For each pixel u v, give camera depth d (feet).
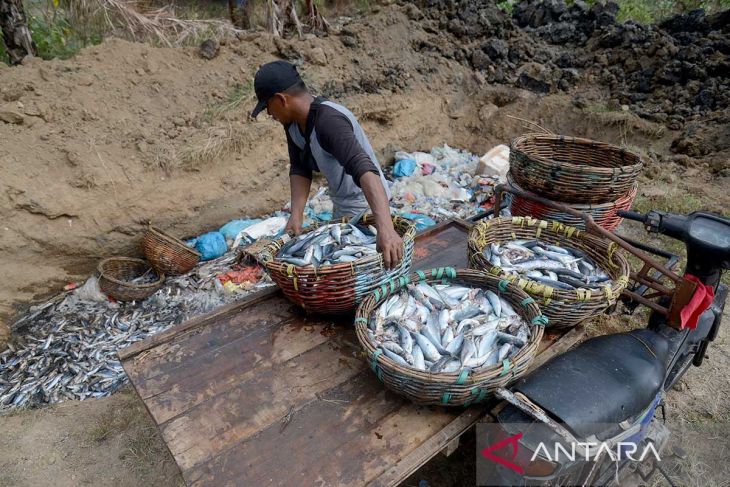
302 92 8.78
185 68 19.30
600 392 6.36
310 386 7.16
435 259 10.37
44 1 22.25
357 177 8.00
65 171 15.17
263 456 6.13
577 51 26.04
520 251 9.09
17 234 14.15
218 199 17.63
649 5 30.83
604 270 8.89
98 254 15.55
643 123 22.09
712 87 21.95
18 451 10.38
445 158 23.75
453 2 27.27
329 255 8.30
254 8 24.79
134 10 21.25
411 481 9.32
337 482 5.78
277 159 18.99
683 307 7.95
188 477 5.88
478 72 26.11
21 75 16.17
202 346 7.96
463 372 6.02
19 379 12.25
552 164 10.27
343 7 31.24
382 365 6.31
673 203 18.08
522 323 7.16
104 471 10.00
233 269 15.88
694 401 10.77
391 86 23.30
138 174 16.21
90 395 11.88
